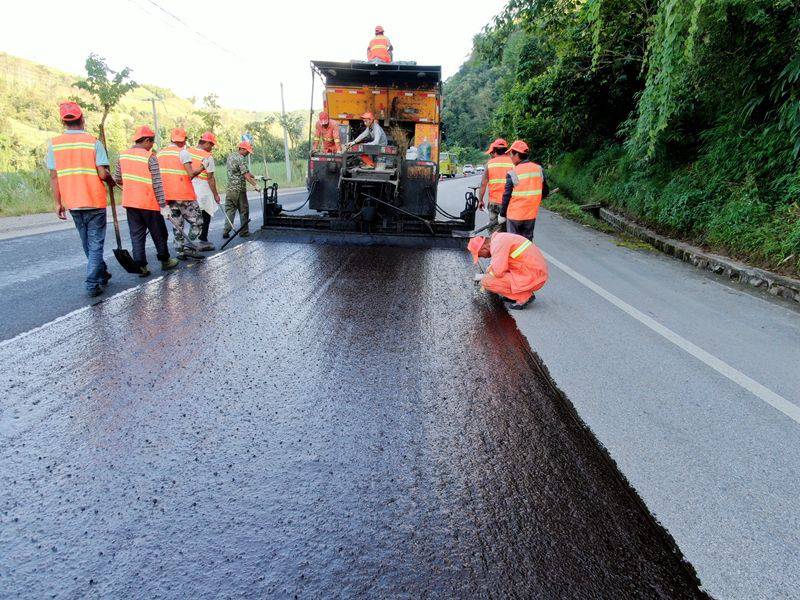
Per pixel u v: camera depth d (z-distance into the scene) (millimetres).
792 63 6648
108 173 5199
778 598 1847
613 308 5312
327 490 2324
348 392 3273
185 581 1815
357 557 1947
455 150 87312
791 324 4969
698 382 3611
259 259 7137
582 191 15625
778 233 6586
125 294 5246
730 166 8125
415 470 2498
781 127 6992
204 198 7879
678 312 5242
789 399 3398
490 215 7832
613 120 16469
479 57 15727
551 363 3867
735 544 2104
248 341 4062
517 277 5117
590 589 1845
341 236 8586
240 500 2240
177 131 6809
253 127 37844
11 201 12570
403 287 5934
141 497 2244
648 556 2018
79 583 1799
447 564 1930
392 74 9172
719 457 2719
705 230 8031
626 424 3020
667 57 7398
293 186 30859
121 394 3141
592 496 2363
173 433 2742
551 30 14203
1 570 1844
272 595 1766
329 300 5289
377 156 8688
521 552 2008
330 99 9883
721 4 6742
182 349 3850
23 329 4164
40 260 6859
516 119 19203
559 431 2914
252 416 2938
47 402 3020
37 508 2162
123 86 16859
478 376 3592
